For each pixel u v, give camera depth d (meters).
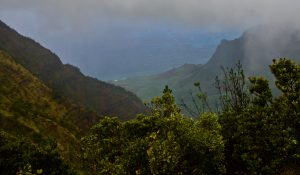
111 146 35.06
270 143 31.36
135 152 31.02
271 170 30.25
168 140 29.17
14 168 37.38
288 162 32.69
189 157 30.02
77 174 40.31
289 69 31.69
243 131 32.31
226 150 35.00
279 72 31.70
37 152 39.44
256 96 33.94
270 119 31.91
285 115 31.12
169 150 28.30
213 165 30.45
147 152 28.25
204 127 31.31
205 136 29.78
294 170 31.48
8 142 41.31
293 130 31.27
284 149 30.20
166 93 32.28
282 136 30.98
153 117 33.09
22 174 33.72
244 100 37.03
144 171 29.88
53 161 39.66
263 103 33.41
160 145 28.31
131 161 30.92
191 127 30.88
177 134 29.86
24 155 38.44
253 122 32.12
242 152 33.34
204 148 29.80
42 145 42.50
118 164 32.28
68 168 40.66
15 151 39.28
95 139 35.75
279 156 31.22
